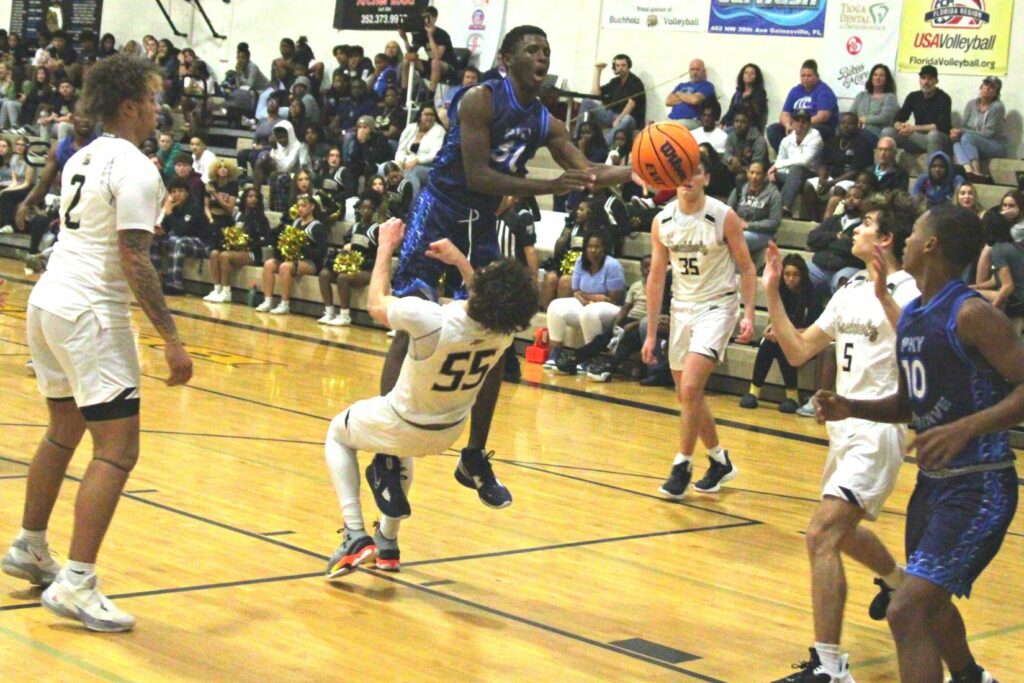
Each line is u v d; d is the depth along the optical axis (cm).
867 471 396
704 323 646
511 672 368
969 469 318
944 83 1336
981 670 355
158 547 468
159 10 2025
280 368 1009
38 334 378
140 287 363
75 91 1894
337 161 1504
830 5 1399
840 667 362
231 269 1484
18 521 474
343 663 362
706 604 464
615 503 632
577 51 1581
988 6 1305
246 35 1952
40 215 1580
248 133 1806
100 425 369
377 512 562
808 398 1059
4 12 2211
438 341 401
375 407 429
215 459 641
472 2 1662
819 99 1335
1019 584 534
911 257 328
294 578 446
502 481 658
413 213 504
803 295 1041
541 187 475
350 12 1806
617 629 423
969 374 316
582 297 1162
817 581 375
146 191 365
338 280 1355
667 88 1518
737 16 1462
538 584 470
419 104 1538
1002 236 984
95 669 337
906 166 1271
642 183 530
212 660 353
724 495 680
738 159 1308
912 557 320
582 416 917
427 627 404
